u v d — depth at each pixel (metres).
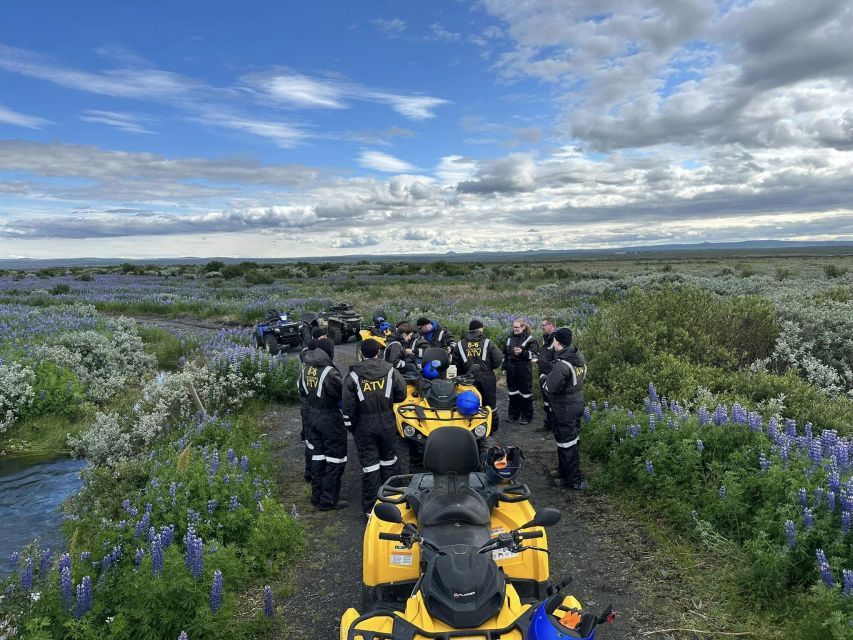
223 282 56.94
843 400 9.30
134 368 16.02
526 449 9.34
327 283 54.25
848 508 4.93
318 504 7.29
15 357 13.94
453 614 3.07
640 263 134.00
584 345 12.72
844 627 3.89
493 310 27.28
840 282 29.94
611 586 5.23
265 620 4.79
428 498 4.23
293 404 12.78
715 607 4.81
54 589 4.41
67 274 81.25
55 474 9.30
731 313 12.53
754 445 6.68
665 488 6.64
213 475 6.85
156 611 4.39
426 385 8.37
